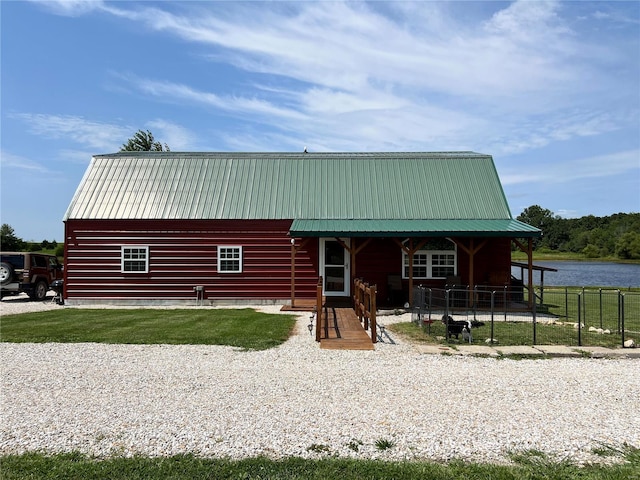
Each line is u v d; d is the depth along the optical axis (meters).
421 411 5.85
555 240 97.75
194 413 5.75
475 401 6.26
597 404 6.20
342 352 9.31
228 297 17.89
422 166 19.95
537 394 6.60
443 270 17.80
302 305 16.41
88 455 4.62
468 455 4.65
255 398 6.34
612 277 44.62
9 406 6.02
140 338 10.66
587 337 10.91
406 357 8.90
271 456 4.61
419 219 17.89
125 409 5.90
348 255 17.97
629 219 87.56
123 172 19.59
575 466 4.42
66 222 18.02
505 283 16.59
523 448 4.80
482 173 19.59
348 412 5.80
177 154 20.67
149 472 4.26
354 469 4.30
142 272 17.92
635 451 4.75
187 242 18.00
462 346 9.80
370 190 19.03
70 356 8.93
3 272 19.81
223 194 18.81
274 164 20.16
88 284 17.97
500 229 15.58
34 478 4.16
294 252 16.25
